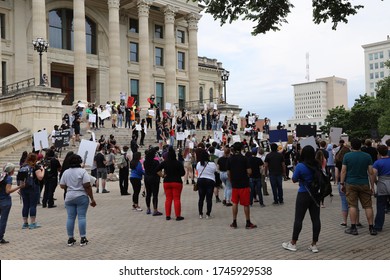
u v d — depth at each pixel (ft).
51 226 39.88
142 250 29.94
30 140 96.94
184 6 168.45
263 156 61.62
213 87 223.51
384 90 194.08
